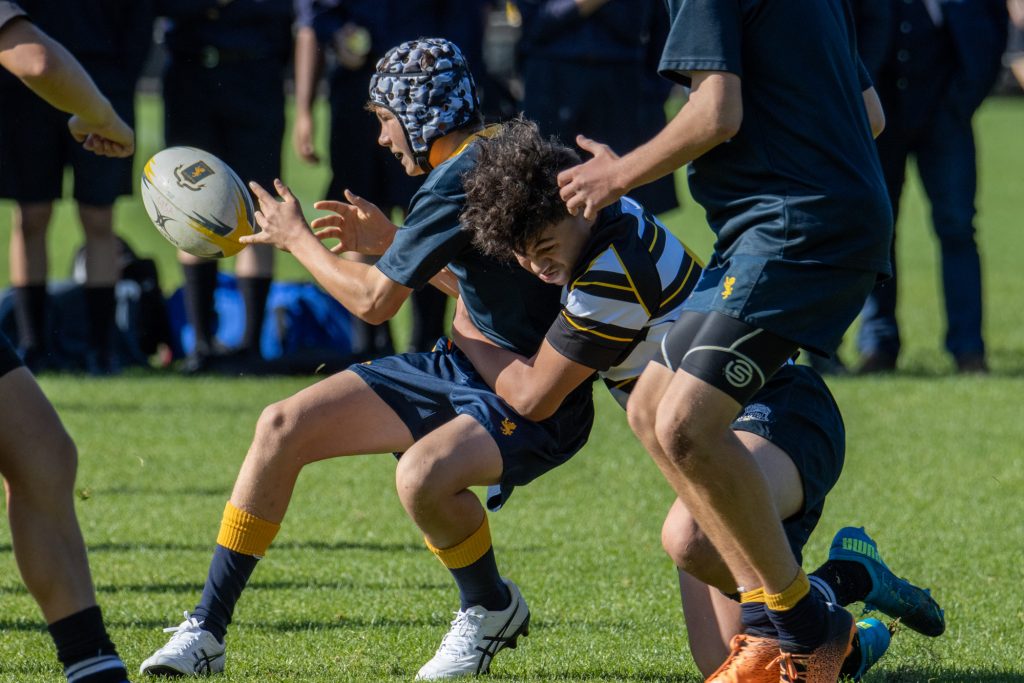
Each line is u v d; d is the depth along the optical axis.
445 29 31.22
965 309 32.16
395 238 12.81
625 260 12.28
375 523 19.80
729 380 10.63
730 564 11.50
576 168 10.98
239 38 30.28
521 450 12.80
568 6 30.31
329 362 32.25
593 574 17.05
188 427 25.95
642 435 11.29
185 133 30.70
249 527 12.87
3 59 11.68
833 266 10.87
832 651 11.29
